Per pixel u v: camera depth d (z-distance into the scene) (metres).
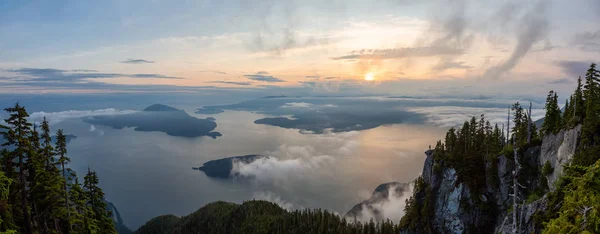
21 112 35.28
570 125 63.84
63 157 43.94
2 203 30.34
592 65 61.66
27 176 38.78
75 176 46.03
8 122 34.81
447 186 104.75
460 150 107.56
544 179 70.75
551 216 36.91
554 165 68.25
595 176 19.53
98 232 51.84
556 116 74.88
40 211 40.56
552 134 73.75
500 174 89.62
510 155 86.75
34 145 38.19
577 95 65.06
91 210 48.56
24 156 36.66
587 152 52.78
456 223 96.81
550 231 20.78
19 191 37.50
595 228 17.78
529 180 78.81
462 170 100.44
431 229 105.75
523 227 41.34
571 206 20.14
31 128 37.22
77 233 44.91
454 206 99.12
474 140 106.75
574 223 19.70
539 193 68.69
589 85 62.12
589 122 56.34
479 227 91.75
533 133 87.50
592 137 54.81
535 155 79.88
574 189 21.58
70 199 44.91
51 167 41.75
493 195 91.69
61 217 42.91
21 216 37.72
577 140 59.28
